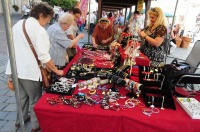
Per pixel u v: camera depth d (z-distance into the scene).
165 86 1.82
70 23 2.53
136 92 1.70
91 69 2.39
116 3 6.45
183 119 1.40
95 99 1.61
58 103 1.52
